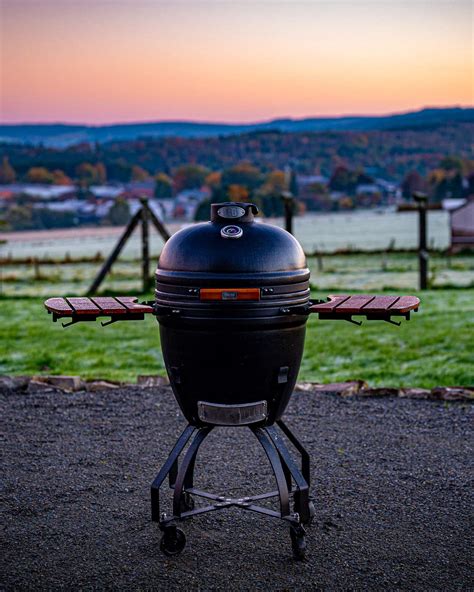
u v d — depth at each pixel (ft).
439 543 12.31
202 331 11.80
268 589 10.85
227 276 11.60
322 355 30.71
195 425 12.70
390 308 11.99
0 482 15.07
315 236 321.11
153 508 12.39
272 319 11.76
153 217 56.13
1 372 27.84
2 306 48.80
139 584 11.01
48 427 18.89
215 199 469.98
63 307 12.41
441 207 141.69
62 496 14.37
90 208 654.53
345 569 11.45
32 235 475.31
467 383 24.41
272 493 13.07
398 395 21.81
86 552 12.04
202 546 12.34
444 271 102.37
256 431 12.41
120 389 22.81
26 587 10.88
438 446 17.29
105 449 17.19
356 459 16.44
